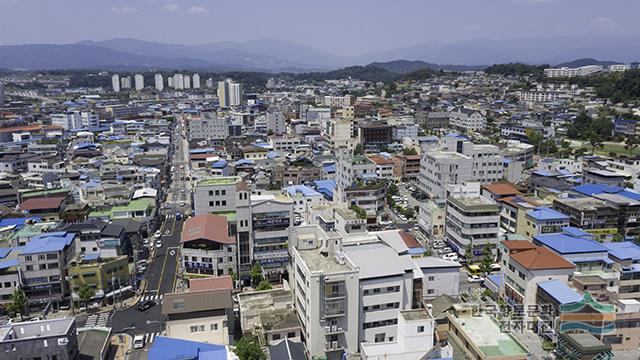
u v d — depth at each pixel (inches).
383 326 3619.6
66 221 5782.5
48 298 4416.8
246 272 4879.4
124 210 6097.4
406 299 3718.0
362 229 5068.9
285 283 4530.0
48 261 4379.9
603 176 7194.9
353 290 3383.4
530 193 6939.0
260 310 3846.0
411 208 7258.9
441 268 4092.0
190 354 2901.1
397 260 3708.2
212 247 4758.9
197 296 3565.5
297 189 6943.9
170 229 6619.1
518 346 2977.4
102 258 4694.9
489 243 5354.3
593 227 5477.4
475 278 4896.7
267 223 4830.2
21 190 7076.8
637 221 5580.7
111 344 3838.6
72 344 3287.4
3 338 3107.8
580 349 3122.5
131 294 4694.9
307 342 3467.0
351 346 3459.6
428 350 3159.5
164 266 5383.9
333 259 3708.2
